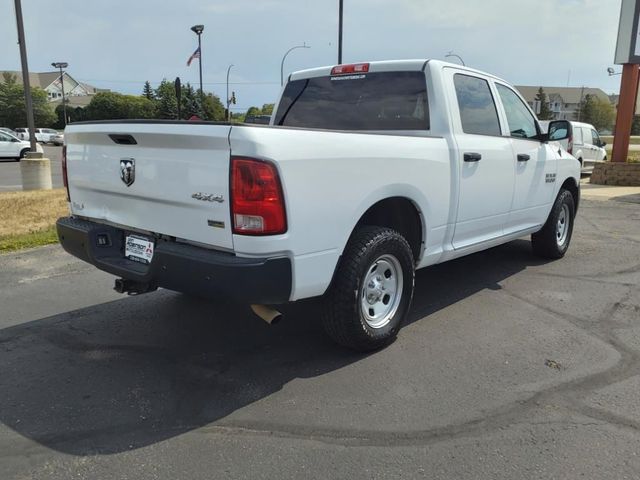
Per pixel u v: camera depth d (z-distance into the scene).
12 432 2.97
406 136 4.02
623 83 15.76
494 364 3.79
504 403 3.27
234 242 3.10
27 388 3.47
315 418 3.11
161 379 3.59
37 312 4.83
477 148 4.66
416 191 4.00
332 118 5.12
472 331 4.38
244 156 2.98
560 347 4.08
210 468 2.68
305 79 5.37
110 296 5.26
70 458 2.75
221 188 3.08
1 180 17.23
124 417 3.13
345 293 3.61
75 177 4.16
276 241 3.08
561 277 5.91
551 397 3.34
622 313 4.80
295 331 4.39
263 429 3.00
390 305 4.04
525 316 4.73
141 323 4.57
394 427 3.01
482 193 4.81
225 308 4.91
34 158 13.20
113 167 3.73
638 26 15.24
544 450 2.80
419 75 4.58
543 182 5.89
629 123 15.97
